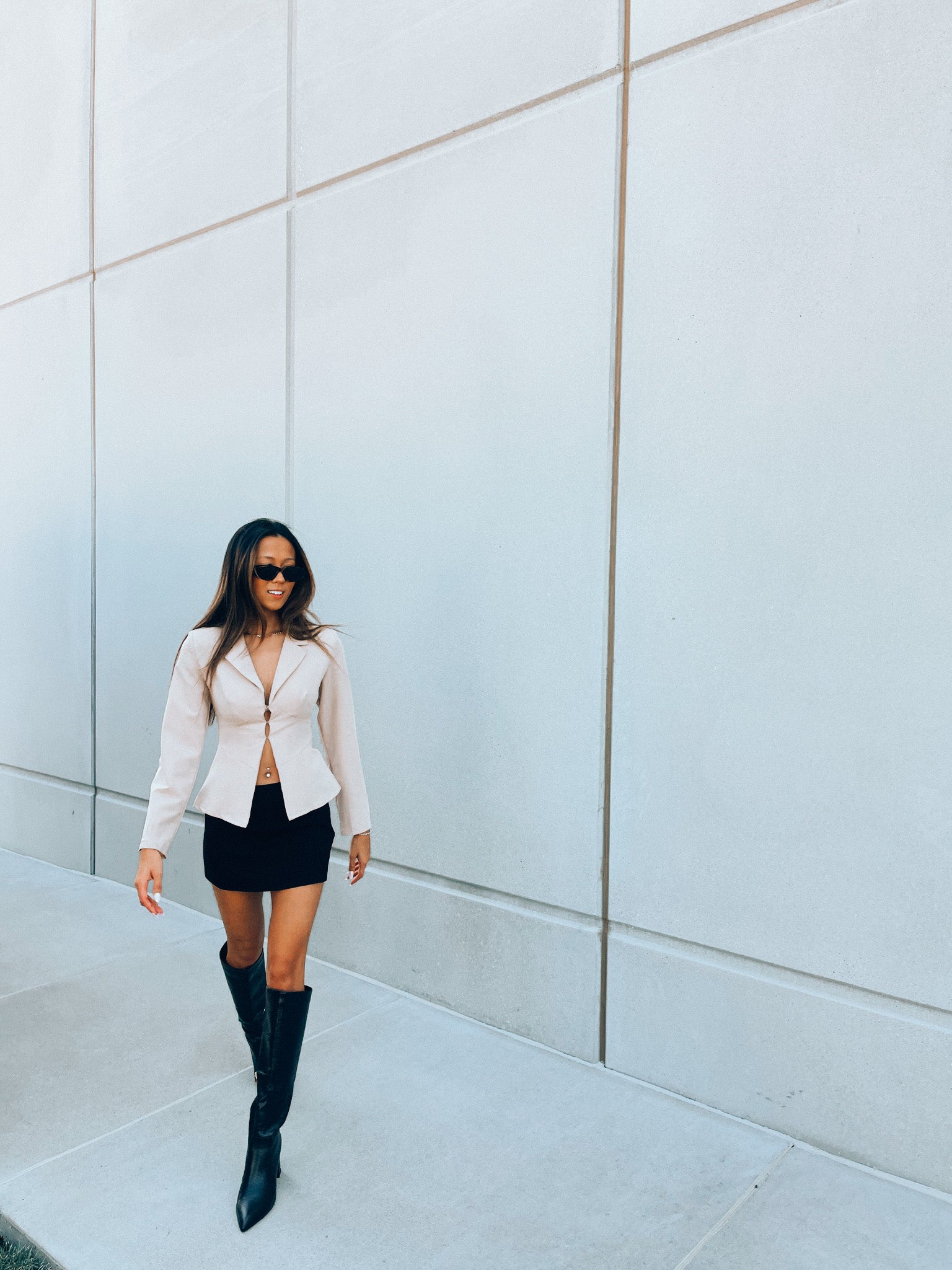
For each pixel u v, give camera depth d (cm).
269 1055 230
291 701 236
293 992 233
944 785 229
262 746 237
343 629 362
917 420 229
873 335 235
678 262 268
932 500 228
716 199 260
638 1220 221
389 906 353
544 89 295
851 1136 246
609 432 284
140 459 451
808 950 252
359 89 349
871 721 239
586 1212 225
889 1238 215
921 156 226
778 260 249
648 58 272
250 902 248
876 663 238
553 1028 306
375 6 341
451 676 328
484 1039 313
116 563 469
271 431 388
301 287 372
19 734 543
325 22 358
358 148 350
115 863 484
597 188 282
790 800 254
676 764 275
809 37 241
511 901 318
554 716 301
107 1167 244
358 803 256
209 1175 240
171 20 425
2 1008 338
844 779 244
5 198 528
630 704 285
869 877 241
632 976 287
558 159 291
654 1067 284
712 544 265
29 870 513
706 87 260
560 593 298
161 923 425
